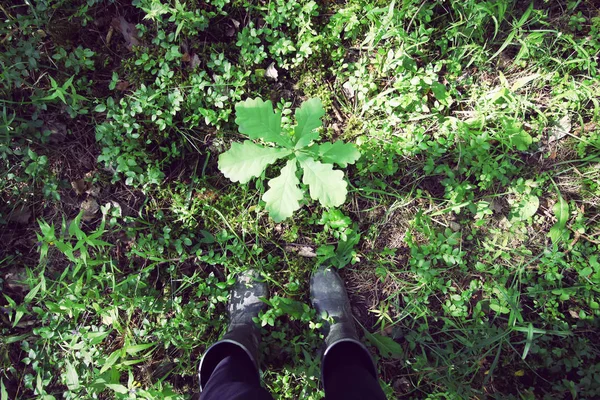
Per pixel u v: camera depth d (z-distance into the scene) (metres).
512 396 1.17
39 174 1.17
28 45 1.14
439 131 1.21
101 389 1.06
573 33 1.24
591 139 1.20
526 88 1.24
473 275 1.22
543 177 1.22
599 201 1.22
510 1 1.22
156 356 1.19
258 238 1.22
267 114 0.99
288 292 1.22
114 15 1.21
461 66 1.24
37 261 1.20
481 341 1.17
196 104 1.17
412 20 1.18
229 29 1.23
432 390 1.19
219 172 1.23
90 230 1.22
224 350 1.06
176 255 1.21
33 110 1.20
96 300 1.14
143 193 1.21
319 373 1.16
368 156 1.18
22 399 1.17
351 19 1.17
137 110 1.13
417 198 1.23
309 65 1.23
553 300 1.18
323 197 1.00
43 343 1.15
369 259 1.22
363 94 1.20
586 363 1.19
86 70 1.20
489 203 1.23
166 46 1.16
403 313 1.21
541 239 1.23
